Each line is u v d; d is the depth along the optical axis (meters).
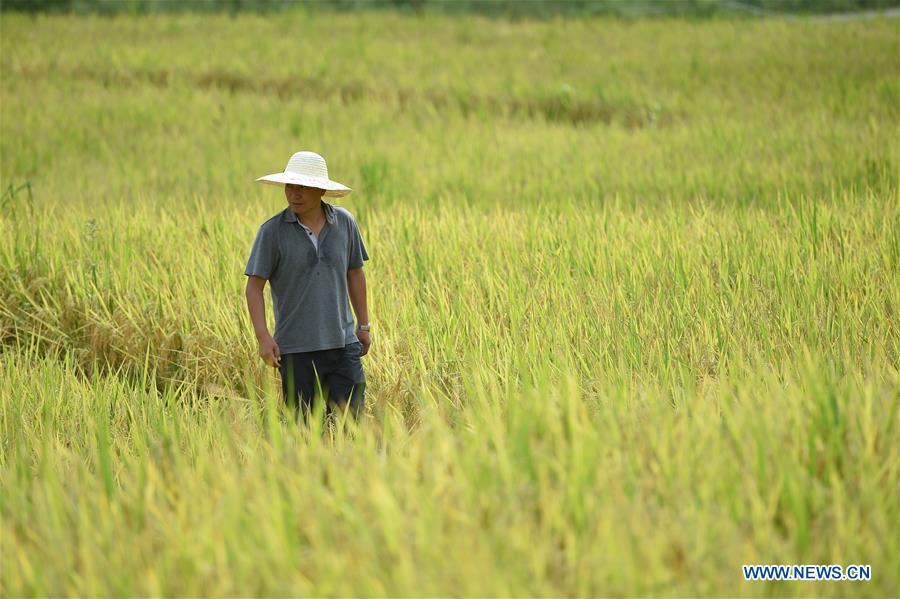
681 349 11.06
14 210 18.80
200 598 5.96
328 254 10.47
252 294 10.38
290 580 5.84
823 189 20.95
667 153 26.42
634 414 7.87
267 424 9.84
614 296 12.80
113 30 53.53
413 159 27.05
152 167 26.44
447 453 7.02
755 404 8.03
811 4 63.91
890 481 6.62
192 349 13.03
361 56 45.72
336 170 26.22
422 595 5.57
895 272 13.62
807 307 12.11
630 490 6.61
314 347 10.52
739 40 47.12
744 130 28.64
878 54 40.50
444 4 69.06
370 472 6.80
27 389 11.54
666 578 5.68
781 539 6.34
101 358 13.80
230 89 40.47
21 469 8.06
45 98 35.88
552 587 5.70
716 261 14.16
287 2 67.75
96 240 16.64
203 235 17.09
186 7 65.12
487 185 23.55
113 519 6.90
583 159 26.14
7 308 14.95
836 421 7.20
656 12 65.50
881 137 25.66
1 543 6.61
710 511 6.28
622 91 36.84
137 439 9.27
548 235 16.22
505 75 41.06
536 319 12.36
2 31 51.19
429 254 15.42
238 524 6.33
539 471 6.55
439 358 11.35
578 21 58.09
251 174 25.83
